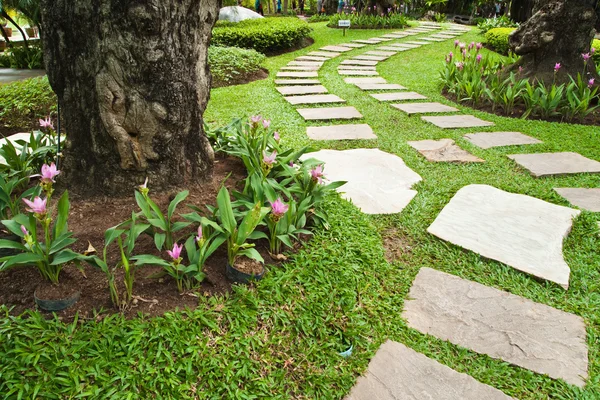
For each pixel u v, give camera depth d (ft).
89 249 6.58
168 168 8.44
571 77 18.35
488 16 62.75
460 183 11.94
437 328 6.95
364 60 30.99
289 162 9.57
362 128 16.26
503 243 9.08
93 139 7.93
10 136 14.93
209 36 8.77
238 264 7.05
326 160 13.19
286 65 28.91
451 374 6.07
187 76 8.10
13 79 29.19
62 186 8.38
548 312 7.34
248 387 5.42
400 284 7.91
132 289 6.43
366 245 8.46
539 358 6.45
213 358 5.56
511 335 6.84
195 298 6.48
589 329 6.99
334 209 9.41
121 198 8.25
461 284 7.95
